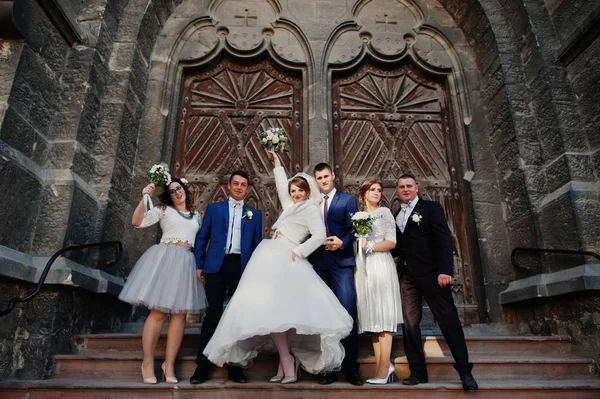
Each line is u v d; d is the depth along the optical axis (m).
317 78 5.55
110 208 4.30
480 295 4.81
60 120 4.10
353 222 3.05
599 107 4.18
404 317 3.19
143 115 5.28
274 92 5.75
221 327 2.70
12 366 3.11
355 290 3.18
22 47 3.59
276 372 3.31
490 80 5.46
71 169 3.90
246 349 2.91
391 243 3.16
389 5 6.19
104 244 3.89
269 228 5.11
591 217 3.94
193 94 5.70
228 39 5.79
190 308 3.02
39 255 3.51
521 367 3.45
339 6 6.05
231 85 5.77
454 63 5.90
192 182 5.27
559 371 3.45
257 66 5.87
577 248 3.87
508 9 5.45
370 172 5.45
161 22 5.75
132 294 2.94
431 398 2.96
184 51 5.72
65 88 4.24
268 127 5.57
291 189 3.21
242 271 3.26
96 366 3.32
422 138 5.65
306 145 5.32
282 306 2.63
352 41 5.91
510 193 4.88
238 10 5.99
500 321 4.59
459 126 5.57
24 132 3.59
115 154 4.47
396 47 5.91
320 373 3.00
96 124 4.49
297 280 2.80
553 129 4.50
